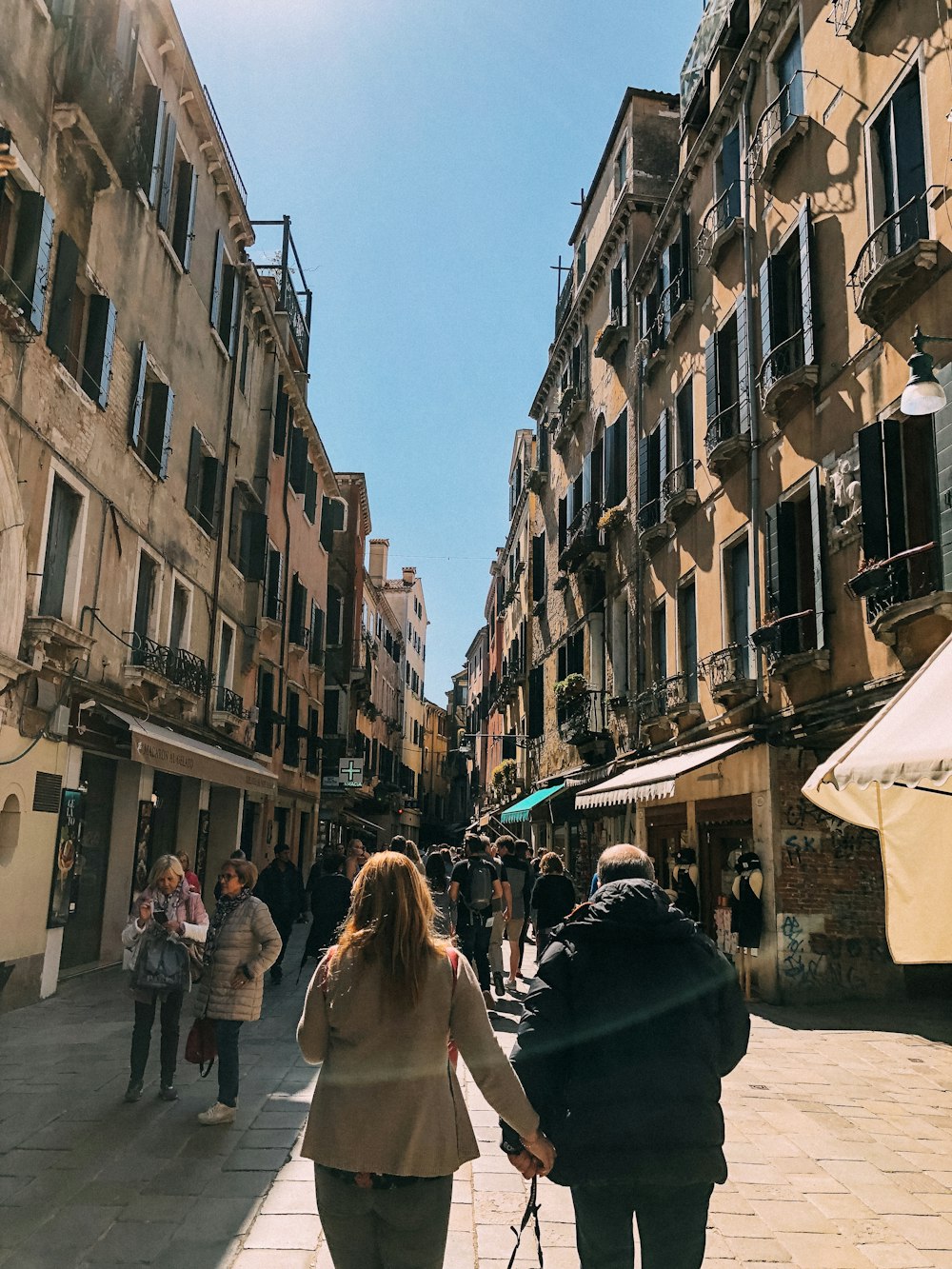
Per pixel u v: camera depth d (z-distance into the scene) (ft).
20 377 31.12
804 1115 21.22
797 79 40.57
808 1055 27.66
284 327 77.61
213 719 55.57
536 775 92.53
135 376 42.52
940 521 27.53
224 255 59.16
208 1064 21.09
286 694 78.07
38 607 33.04
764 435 42.22
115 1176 16.02
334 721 114.42
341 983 8.91
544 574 95.40
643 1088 8.84
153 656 43.73
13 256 31.01
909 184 31.24
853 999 37.29
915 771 17.03
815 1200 15.94
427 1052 8.72
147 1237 13.61
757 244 43.91
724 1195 16.11
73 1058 24.68
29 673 31.71
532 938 58.75
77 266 35.04
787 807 38.42
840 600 34.71
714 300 49.52
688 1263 8.79
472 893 35.58
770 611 39.19
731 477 45.68
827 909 37.81
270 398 71.36
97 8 34.83
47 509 33.45
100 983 37.47
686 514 52.11
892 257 30.48
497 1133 19.94
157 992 20.53
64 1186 15.51
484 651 171.12
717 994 9.59
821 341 36.99
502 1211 15.37
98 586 38.75
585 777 70.18
